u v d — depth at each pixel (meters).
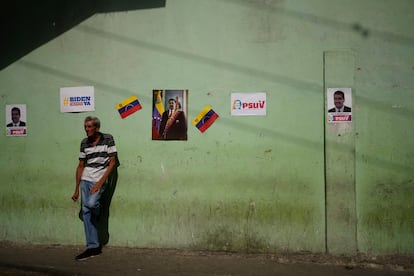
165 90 5.79
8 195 6.15
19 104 6.12
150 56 5.82
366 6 5.43
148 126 5.83
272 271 5.05
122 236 5.88
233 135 5.67
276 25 5.58
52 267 5.18
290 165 5.57
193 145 5.75
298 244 5.55
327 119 5.48
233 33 5.66
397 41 5.39
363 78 5.44
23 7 6.11
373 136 5.43
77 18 5.96
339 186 5.45
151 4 5.81
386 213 5.40
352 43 5.46
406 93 5.38
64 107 6.01
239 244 5.66
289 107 5.57
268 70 5.60
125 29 5.87
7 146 6.16
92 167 5.53
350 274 4.95
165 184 5.80
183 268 5.15
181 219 5.77
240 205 5.66
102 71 5.92
